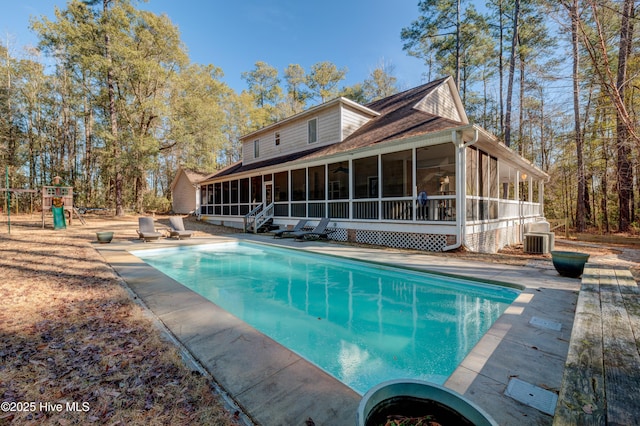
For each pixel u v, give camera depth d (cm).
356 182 1206
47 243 912
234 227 1619
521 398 193
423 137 804
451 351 324
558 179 1784
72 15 1808
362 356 314
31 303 386
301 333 376
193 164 2225
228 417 180
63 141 2544
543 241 816
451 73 2156
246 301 506
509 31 1889
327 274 688
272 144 1609
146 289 454
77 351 261
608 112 1034
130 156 1842
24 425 174
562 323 315
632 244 1064
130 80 1944
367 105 1578
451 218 811
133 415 182
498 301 486
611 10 759
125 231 1306
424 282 587
